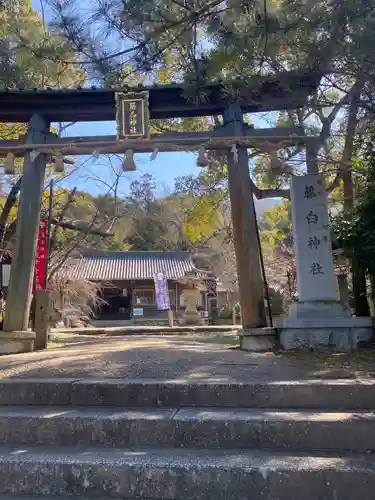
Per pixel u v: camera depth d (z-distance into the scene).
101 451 3.22
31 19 7.55
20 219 7.14
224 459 2.98
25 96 7.30
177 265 33.25
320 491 2.74
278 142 7.01
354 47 4.22
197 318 21.59
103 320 35.25
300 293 6.48
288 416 3.41
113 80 5.37
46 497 2.91
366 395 3.75
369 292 7.88
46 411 3.73
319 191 6.74
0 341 6.67
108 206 13.58
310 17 4.36
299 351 5.94
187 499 2.82
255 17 4.53
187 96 6.09
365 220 6.23
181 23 4.72
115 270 32.94
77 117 7.74
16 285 6.96
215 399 3.89
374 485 2.71
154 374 4.46
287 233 15.18
